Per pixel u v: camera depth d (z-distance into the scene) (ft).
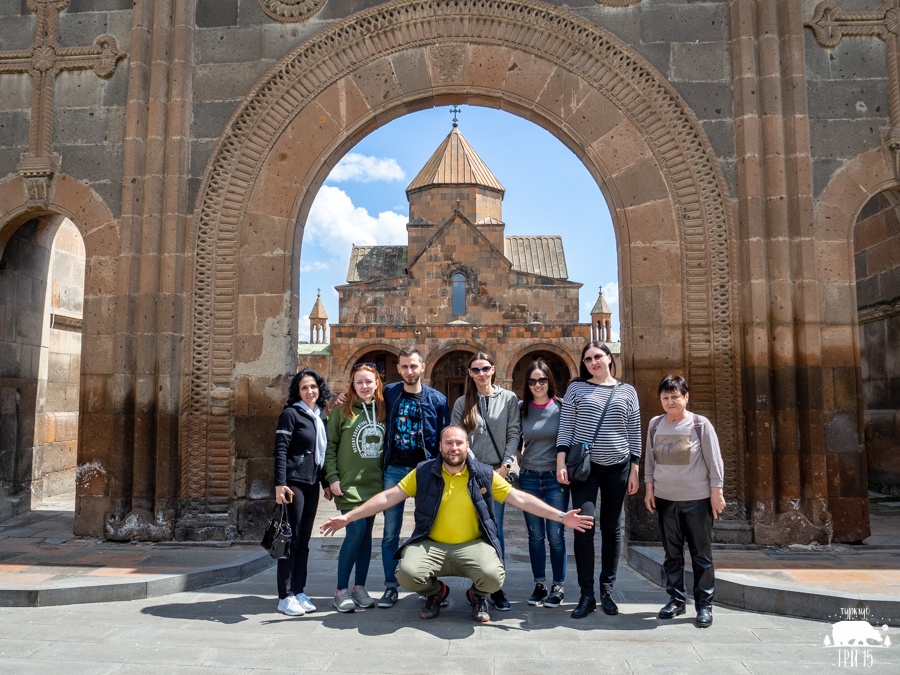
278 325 26.48
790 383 24.40
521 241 126.52
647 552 22.30
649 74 26.45
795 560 22.12
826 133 25.76
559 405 18.42
